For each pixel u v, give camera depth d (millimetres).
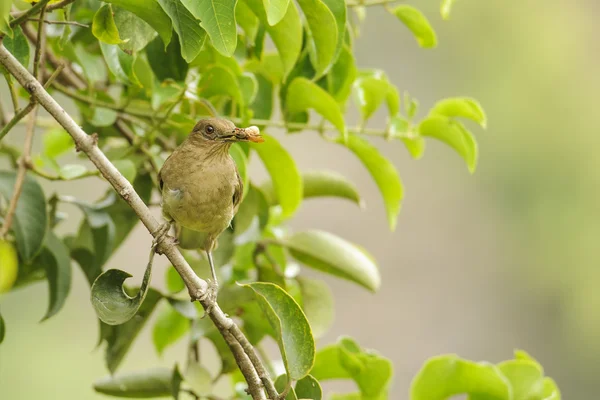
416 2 29031
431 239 28906
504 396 8602
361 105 9125
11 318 21234
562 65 29000
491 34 29203
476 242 28891
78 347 21609
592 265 27969
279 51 7785
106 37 6680
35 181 8422
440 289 28594
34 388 20484
